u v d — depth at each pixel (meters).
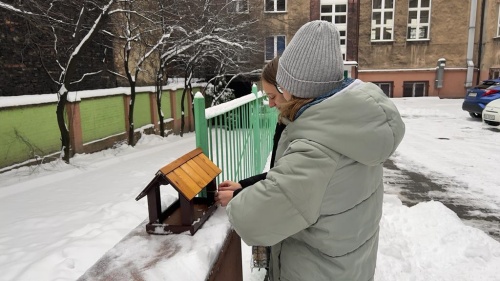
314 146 1.09
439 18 21.42
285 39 21.02
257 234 1.13
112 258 1.17
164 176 1.31
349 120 1.07
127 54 10.56
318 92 1.18
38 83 9.27
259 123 4.80
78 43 8.15
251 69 15.53
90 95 9.38
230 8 13.94
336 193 1.11
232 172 2.96
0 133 6.96
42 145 7.97
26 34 8.41
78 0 8.74
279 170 1.11
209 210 1.51
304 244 1.24
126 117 11.01
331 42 1.17
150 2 10.46
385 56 21.92
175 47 12.14
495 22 20.17
